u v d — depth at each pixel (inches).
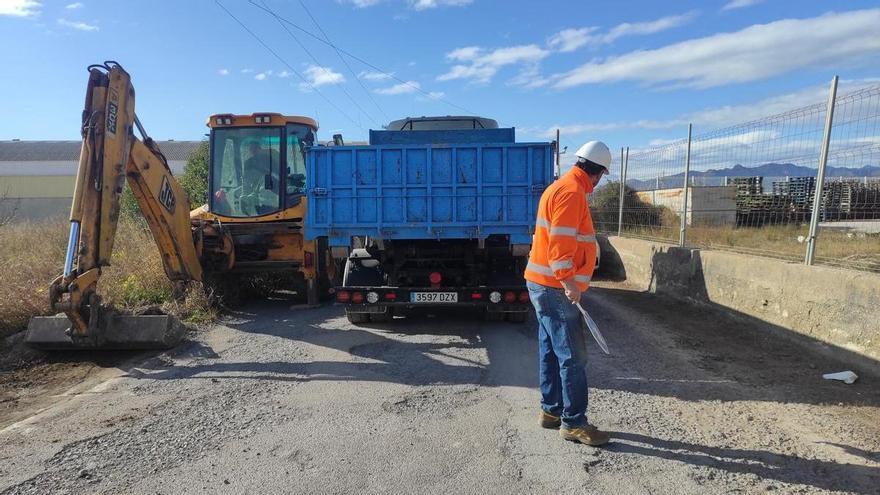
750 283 269.0
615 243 464.1
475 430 154.0
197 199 664.4
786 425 154.3
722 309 291.3
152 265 333.7
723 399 175.0
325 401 178.2
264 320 305.7
